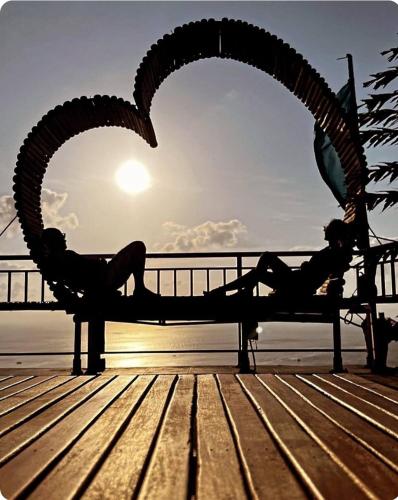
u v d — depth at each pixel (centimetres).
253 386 431
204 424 294
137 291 511
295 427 284
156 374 517
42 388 433
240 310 510
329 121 582
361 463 219
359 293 525
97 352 538
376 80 448
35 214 559
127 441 258
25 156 540
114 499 184
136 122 582
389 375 503
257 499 183
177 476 207
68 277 503
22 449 245
